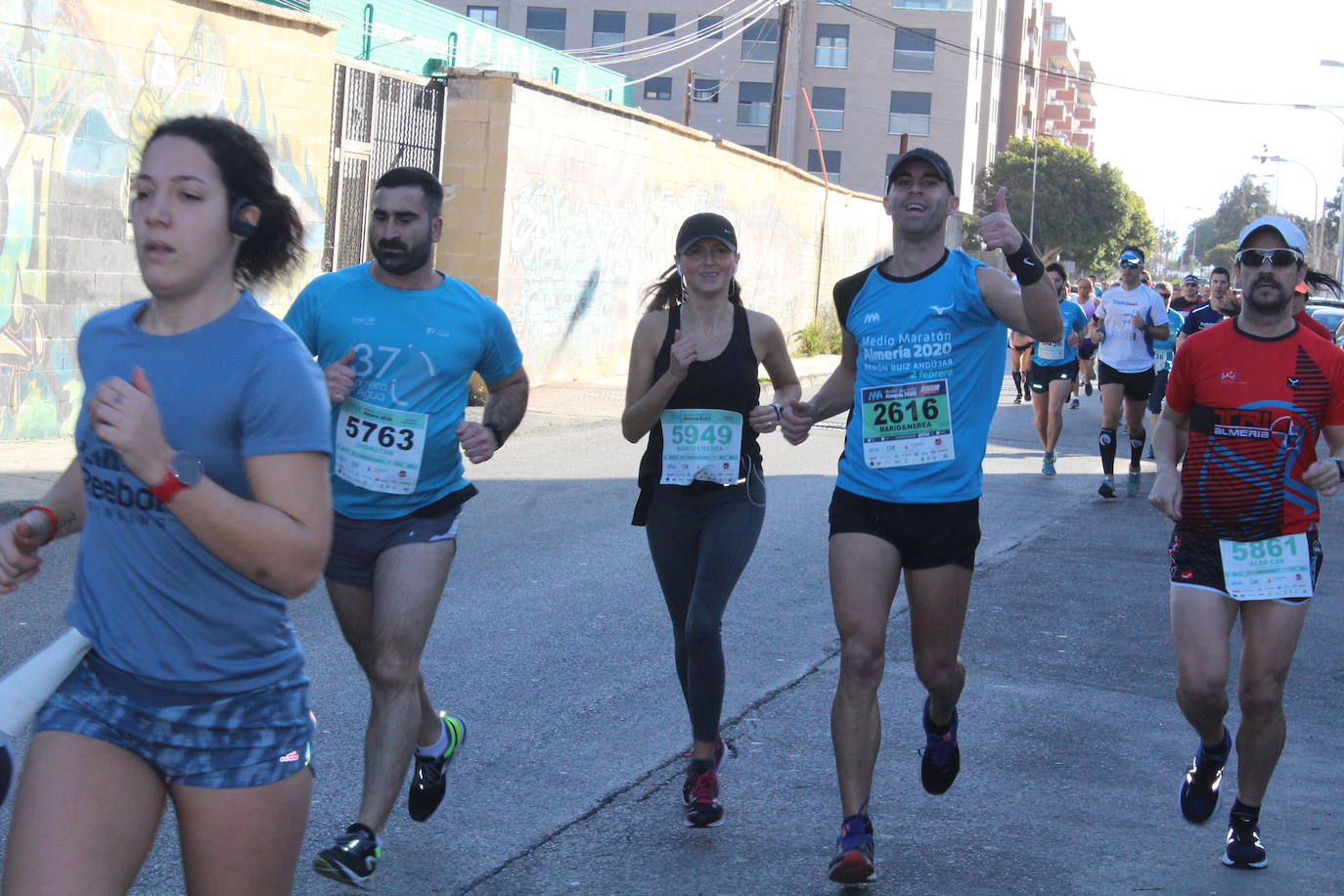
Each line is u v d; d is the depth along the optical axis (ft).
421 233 13.79
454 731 14.60
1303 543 14.33
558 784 16.08
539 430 47.26
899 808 15.96
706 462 15.46
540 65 87.76
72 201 37.17
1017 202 212.64
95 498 8.39
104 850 8.05
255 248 8.55
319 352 14.17
